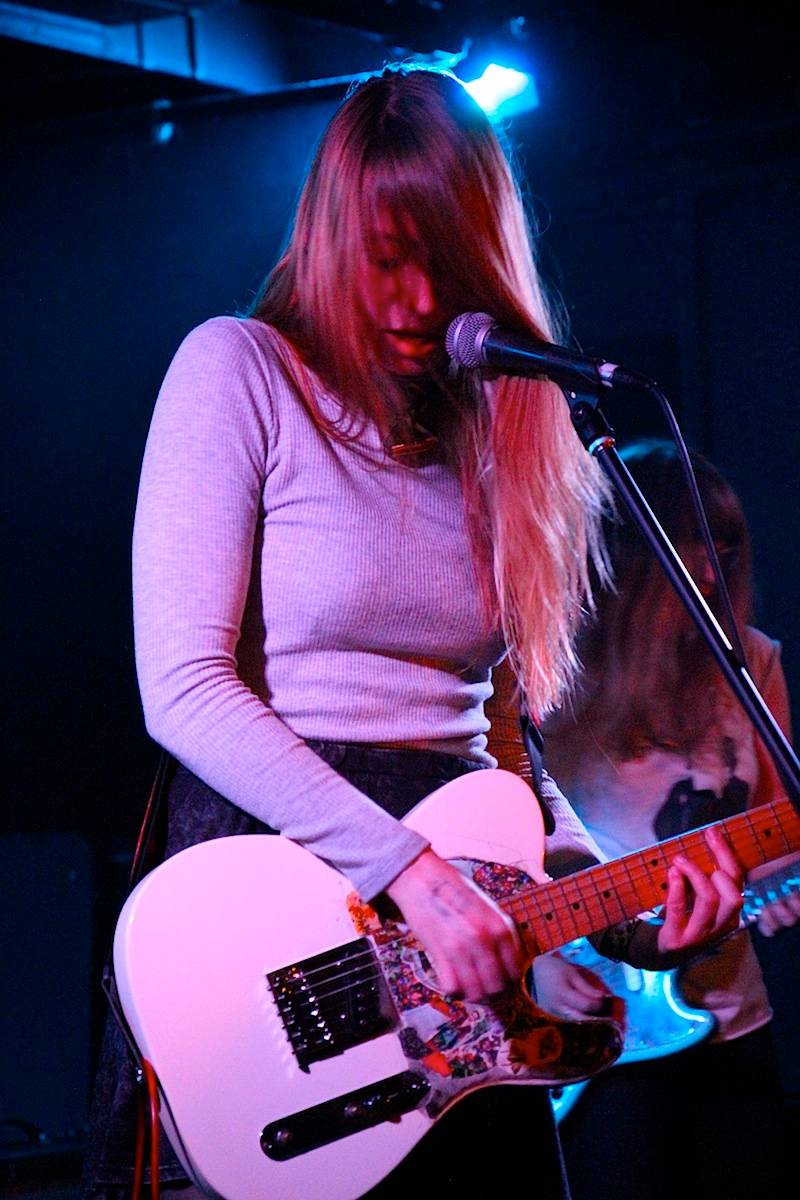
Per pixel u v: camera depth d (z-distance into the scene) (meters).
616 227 4.97
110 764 5.23
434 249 1.58
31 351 5.29
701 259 4.88
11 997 4.41
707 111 4.75
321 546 1.50
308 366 1.56
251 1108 1.40
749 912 2.41
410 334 1.60
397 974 1.46
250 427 1.49
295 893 1.46
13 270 5.27
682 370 4.84
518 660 1.71
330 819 1.40
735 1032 2.44
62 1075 4.38
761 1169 2.42
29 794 5.23
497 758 1.75
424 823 1.52
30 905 4.48
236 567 1.46
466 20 4.47
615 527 2.70
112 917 4.56
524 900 1.54
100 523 5.28
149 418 5.23
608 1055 1.52
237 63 4.82
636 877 1.59
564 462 1.73
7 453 5.31
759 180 4.79
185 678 1.41
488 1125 1.50
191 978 1.41
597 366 1.50
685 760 2.62
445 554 1.56
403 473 1.57
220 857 1.45
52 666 5.27
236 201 5.10
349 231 1.57
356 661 1.51
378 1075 1.44
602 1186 2.41
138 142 5.14
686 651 2.62
